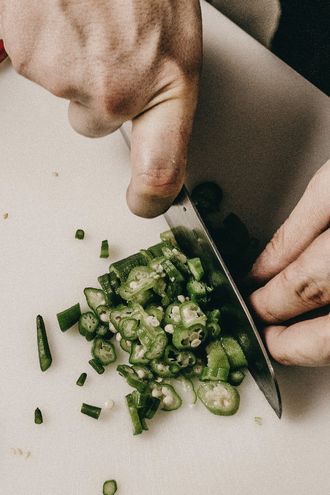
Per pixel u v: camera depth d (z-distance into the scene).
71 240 0.36
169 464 0.32
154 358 0.33
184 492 0.32
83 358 0.34
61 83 0.27
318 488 0.32
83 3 0.26
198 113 0.38
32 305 0.35
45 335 0.34
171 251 0.35
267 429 0.33
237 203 0.37
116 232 0.36
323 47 0.42
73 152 0.38
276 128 0.38
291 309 0.30
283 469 0.32
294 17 0.40
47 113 0.39
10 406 0.33
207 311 0.34
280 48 0.42
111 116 0.28
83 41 0.26
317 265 0.28
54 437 0.33
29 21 0.26
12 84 0.39
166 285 0.35
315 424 0.33
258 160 0.37
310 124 0.38
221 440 0.33
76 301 0.35
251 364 0.33
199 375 0.34
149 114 0.28
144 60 0.27
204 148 0.38
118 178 0.37
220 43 0.39
